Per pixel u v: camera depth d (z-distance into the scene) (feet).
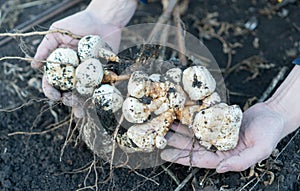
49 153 2.89
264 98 3.12
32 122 3.03
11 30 3.56
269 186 2.68
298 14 3.56
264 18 3.58
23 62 3.31
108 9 2.78
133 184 2.72
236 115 2.36
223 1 3.69
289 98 2.56
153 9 3.67
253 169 2.65
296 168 2.75
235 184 2.66
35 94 3.15
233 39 3.50
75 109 2.55
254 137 2.43
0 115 3.06
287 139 2.85
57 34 2.63
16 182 2.81
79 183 2.77
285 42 3.45
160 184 2.72
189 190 2.69
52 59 2.42
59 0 3.79
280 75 3.21
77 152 2.86
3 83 3.24
